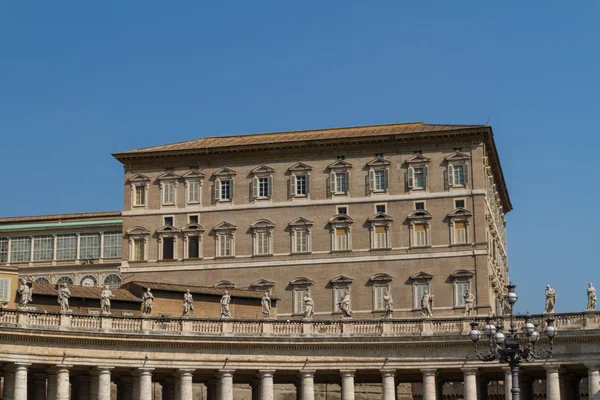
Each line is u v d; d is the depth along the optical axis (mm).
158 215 131250
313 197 128000
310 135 132250
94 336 80625
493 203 137250
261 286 126812
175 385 85438
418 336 84562
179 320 84500
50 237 166000
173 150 131375
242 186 130000
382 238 125562
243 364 84750
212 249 129250
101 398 80875
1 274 93688
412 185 125875
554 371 81688
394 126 132375
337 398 108438
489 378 94625
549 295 83875
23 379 78312
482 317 84500
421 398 116250
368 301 124312
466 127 124562
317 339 85250
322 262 126125
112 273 162250
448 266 123250
